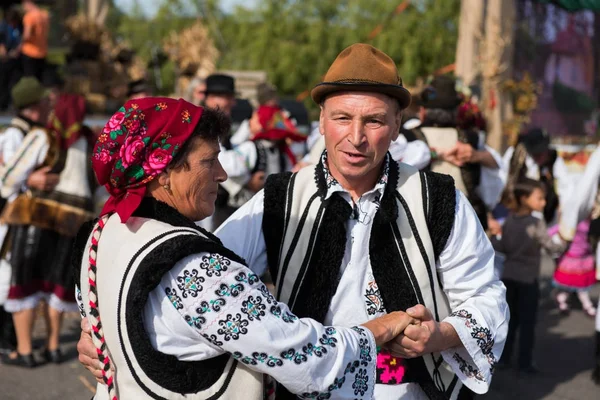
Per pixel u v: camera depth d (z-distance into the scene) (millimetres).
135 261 1591
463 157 3533
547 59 11242
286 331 1622
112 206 1693
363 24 19828
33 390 4305
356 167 1877
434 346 1882
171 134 1639
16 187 4441
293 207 1980
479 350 1933
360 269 1964
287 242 1968
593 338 5711
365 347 1735
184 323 1589
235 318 1586
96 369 1781
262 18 21500
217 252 1621
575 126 11539
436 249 1971
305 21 21172
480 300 1988
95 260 1690
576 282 6090
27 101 4516
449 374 2033
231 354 1611
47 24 9305
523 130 8898
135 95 6883
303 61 20297
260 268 2033
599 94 11633
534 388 4582
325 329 1700
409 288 1948
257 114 4562
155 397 1597
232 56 21734
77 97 4676
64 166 4547
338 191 1954
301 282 1943
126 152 1623
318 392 1655
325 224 1950
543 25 11055
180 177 1671
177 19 23078
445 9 18984
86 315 1773
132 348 1586
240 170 4383
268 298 1639
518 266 4797
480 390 1956
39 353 4836
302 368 1623
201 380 1618
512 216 4855
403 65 18672
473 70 7844
